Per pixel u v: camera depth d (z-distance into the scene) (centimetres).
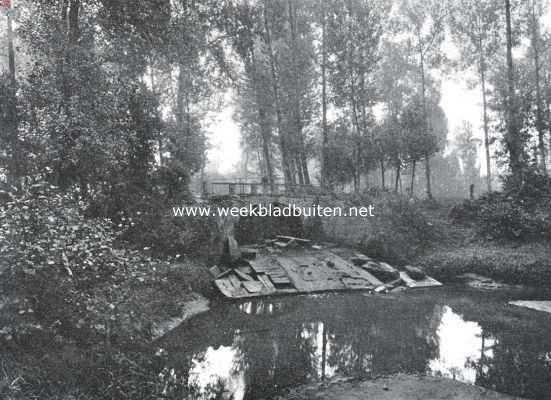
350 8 2473
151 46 1581
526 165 2161
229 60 2305
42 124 1141
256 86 2531
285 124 2555
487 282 1570
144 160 1564
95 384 558
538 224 1838
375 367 728
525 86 2314
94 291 664
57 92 1124
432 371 707
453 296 1355
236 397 606
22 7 1355
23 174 1090
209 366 732
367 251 1842
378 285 1500
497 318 1065
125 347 689
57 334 605
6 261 577
